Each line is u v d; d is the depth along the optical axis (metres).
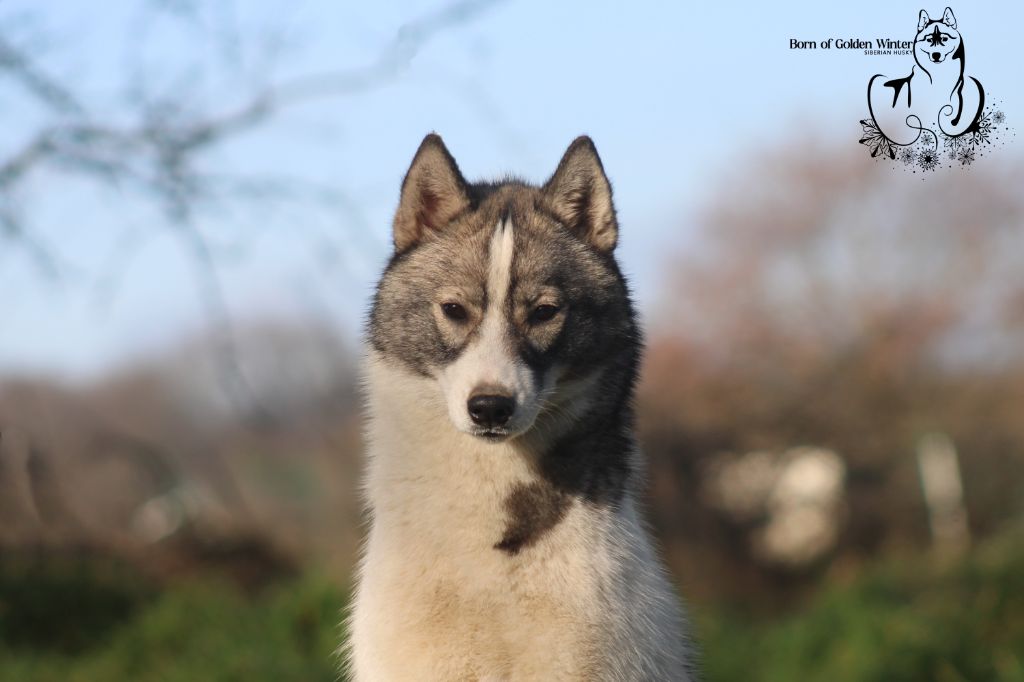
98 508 19.80
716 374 29.64
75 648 14.40
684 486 27.05
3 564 15.62
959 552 15.39
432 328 6.28
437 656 5.89
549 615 5.84
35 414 21.70
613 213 6.73
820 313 33.56
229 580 16.94
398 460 6.18
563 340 6.23
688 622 7.05
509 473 6.00
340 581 13.91
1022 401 29.80
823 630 12.97
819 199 35.75
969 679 11.52
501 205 6.72
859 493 27.77
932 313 32.91
